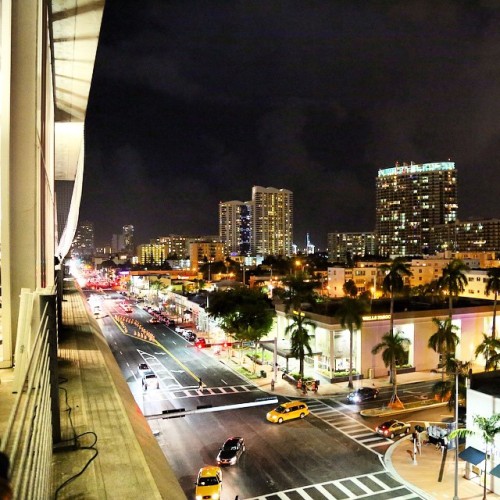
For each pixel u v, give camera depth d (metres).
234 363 60.56
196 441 35.62
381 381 53.94
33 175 7.92
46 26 11.01
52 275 13.80
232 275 156.25
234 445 32.78
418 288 101.38
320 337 57.31
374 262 155.25
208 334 79.62
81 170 42.34
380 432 37.25
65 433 6.05
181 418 40.53
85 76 20.59
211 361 61.81
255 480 29.36
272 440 36.03
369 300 65.44
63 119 27.27
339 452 34.00
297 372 56.50
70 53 17.88
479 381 32.75
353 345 55.78
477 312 63.34
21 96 7.86
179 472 30.30
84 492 4.61
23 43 7.86
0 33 7.68
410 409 43.91
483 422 28.52
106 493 4.60
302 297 62.19
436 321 51.59
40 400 4.07
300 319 52.53
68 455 5.43
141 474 5.00
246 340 60.25
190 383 51.59
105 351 12.42
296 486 28.70
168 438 36.19
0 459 1.75
